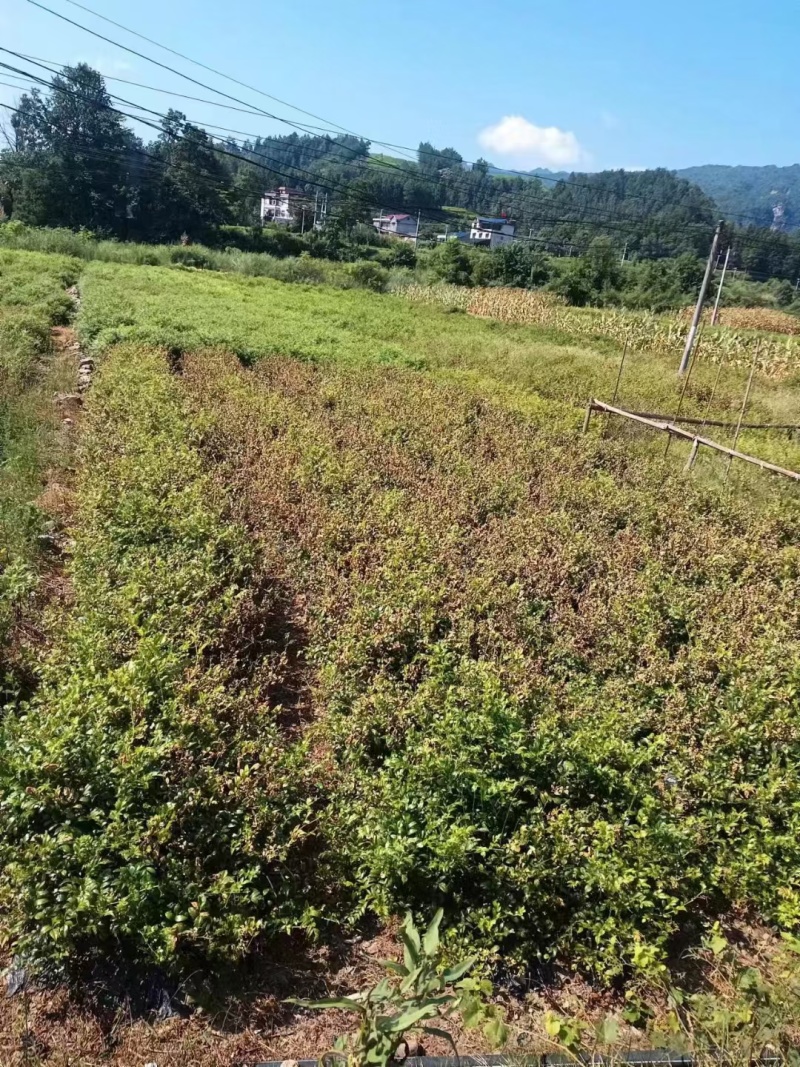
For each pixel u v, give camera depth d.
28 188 52.03
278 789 4.91
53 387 14.78
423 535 8.80
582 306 48.88
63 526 9.12
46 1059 3.62
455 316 35.22
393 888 4.46
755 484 12.98
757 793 5.31
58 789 4.24
